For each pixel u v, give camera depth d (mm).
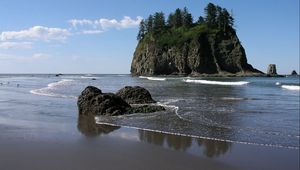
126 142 12766
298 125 16641
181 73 148875
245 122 17406
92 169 9398
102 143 12477
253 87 54406
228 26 154125
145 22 175375
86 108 20812
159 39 160375
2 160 10031
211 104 25562
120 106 20969
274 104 26047
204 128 15695
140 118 18688
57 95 33750
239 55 146250
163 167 9781
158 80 88000
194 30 155875
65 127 15852
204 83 67625
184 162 10352
